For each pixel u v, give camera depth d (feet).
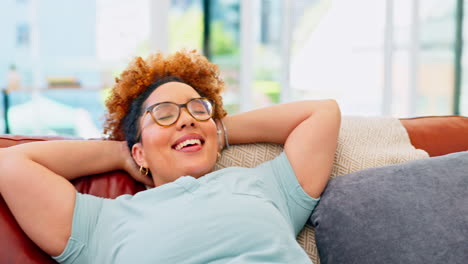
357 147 4.40
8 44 16.15
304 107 4.31
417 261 3.32
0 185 3.39
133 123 4.05
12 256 3.32
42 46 16.48
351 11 16.21
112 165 4.07
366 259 3.48
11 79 15.05
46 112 16.66
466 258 3.23
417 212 3.51
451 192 3.56
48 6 16.33
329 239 3.73
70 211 3.46
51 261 3.46
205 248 3.34
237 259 3.27
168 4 14.33
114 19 16.58
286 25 15.81
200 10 15.15
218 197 3.62
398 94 16.14
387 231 3.50
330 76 16.44
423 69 15.85
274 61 16.19
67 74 16.83
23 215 3.34
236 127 4.35
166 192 3.65
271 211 3.66
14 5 16.03
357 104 16.63
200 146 3.95
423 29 15.70
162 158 3.88
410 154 4.36
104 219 3.59
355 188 3.84
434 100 16.06
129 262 3.30
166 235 3.35
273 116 4.33
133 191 4.06
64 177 3.78
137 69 4.24
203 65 4.47
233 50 15.83
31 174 3.40
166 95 4.00
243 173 3.99
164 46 14.46
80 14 16.56
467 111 16.07
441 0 15.62
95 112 17.34
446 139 4.58
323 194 4.01
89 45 16.81
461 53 15.90
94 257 3.46
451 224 3.39
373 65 16.40
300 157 4.03
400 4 15.72
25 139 4.13
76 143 3.90
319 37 16.17
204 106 4.04
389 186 3.74
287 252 3.45
